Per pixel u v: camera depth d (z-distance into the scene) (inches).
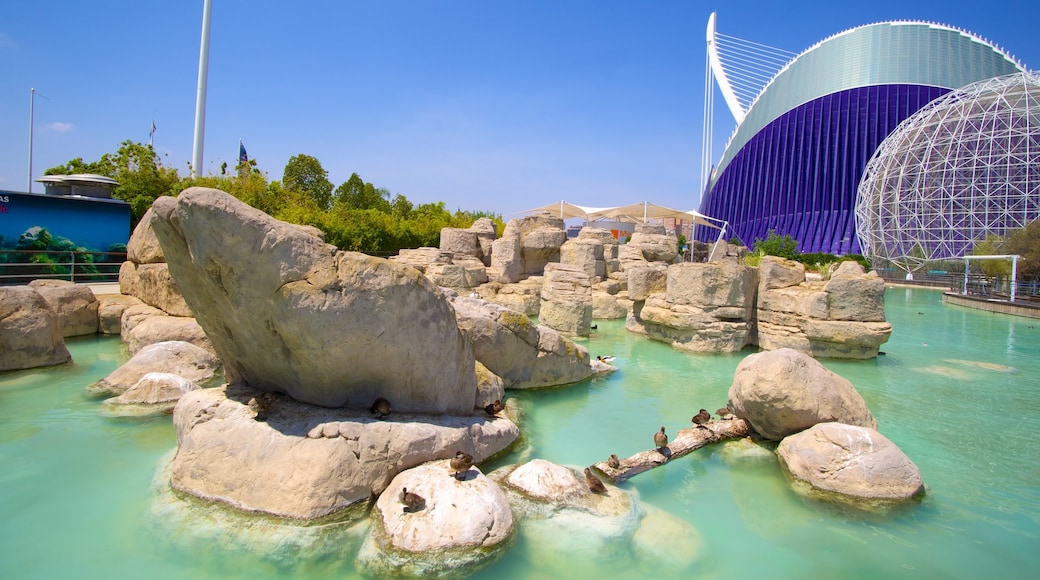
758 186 2829.7
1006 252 1248.2
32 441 277.3
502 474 237.8
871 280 497.4
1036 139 1707.7
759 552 205.8
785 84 2790.4
